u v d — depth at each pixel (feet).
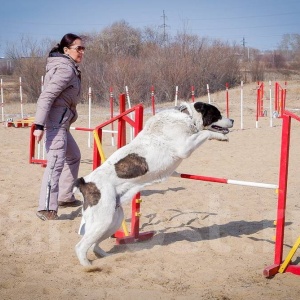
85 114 85.10
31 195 27.17
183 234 20.84
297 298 14.42
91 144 50.42
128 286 15.44
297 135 53.21
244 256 18.19
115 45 134.10
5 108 96.22
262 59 153.58
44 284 15.47
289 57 161.68
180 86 105.70
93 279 16.07
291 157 40.04
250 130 59.16
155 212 24.08
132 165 17.99
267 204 25.39
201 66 111.34
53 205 22.20
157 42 138.51
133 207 19.98
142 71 103.50
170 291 15.02
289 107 88.02
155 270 16.74
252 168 35.88
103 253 18.42
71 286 15.43
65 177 24.31
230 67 120.57
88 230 17.43
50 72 21.84
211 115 18.94
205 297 14.44
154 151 18.28
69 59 22.12
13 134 57.82
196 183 30.55
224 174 33.63
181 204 25.54
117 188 17.97
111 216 17.48
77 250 17.31
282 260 16.94
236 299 14.39
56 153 22.20
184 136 18.49
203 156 41.29
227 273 16.48
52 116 22.27
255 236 20.42
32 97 109.29
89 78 102.63
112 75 101.71
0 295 14.56
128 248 19.39
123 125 20.65
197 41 114.62
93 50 127.13
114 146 49.24
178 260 17.72
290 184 29.99
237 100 102.22
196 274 16.42
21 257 18.03
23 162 37.96
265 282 15.72
